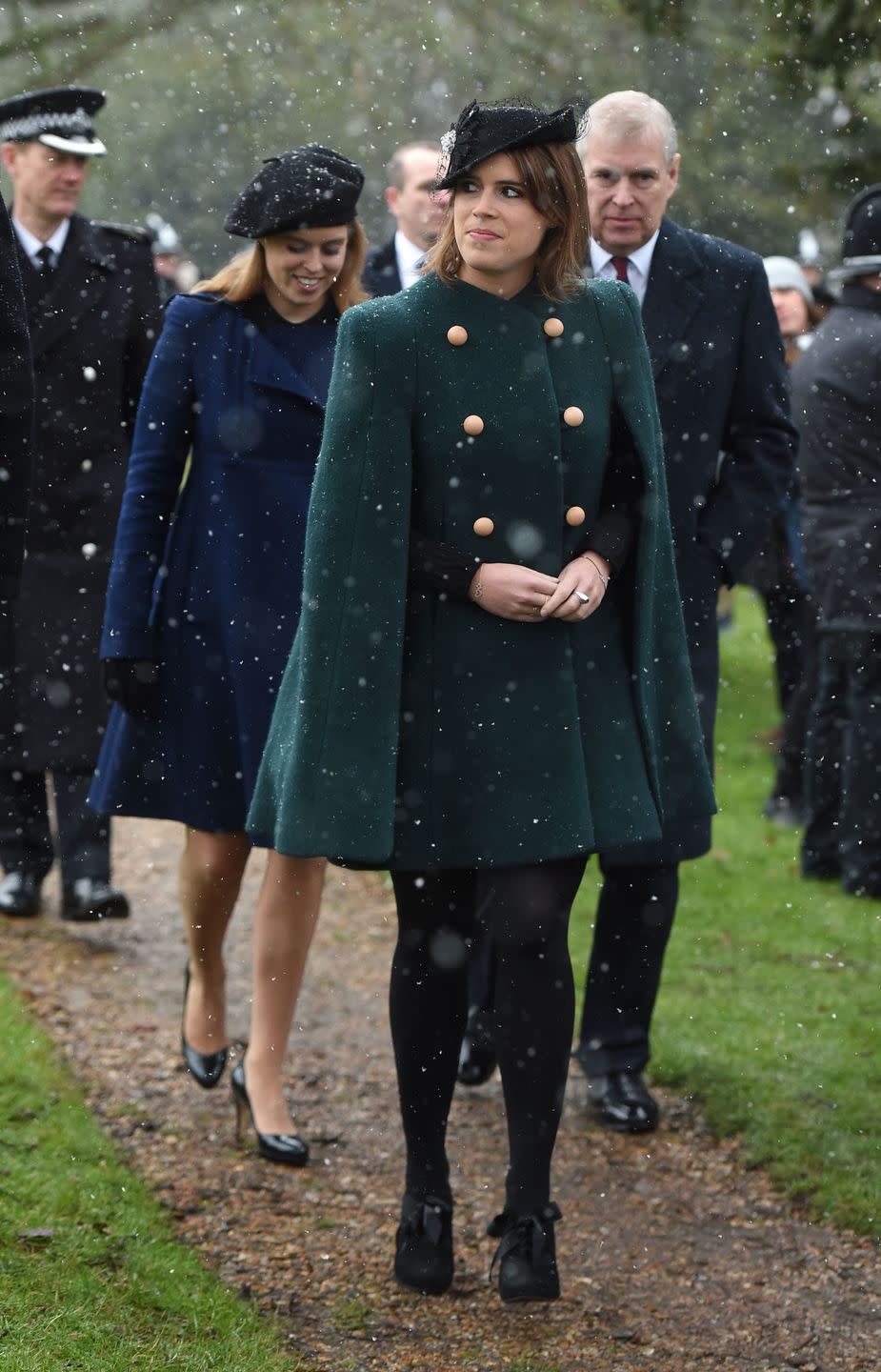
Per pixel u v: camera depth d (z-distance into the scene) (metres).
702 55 12.79
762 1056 4.90
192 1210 3.95
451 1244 3.63
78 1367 3.11
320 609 3.38
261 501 4.30
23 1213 3.74
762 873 6.91
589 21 14.20
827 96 9.59
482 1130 4.50
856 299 6.52
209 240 25.14
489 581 3.38
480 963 4.71
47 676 5.94
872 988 5.50
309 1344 3.39
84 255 5.95
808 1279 3.76
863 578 6.43
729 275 4.56
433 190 3.51
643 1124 4.45
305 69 15.84
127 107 22.59
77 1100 4.48
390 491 3.38
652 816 3.51
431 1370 3.31
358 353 3.39
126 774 4.40
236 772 4.31
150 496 4.35
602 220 4.45
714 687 4.53
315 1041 5.08
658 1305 3.63
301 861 4.17
